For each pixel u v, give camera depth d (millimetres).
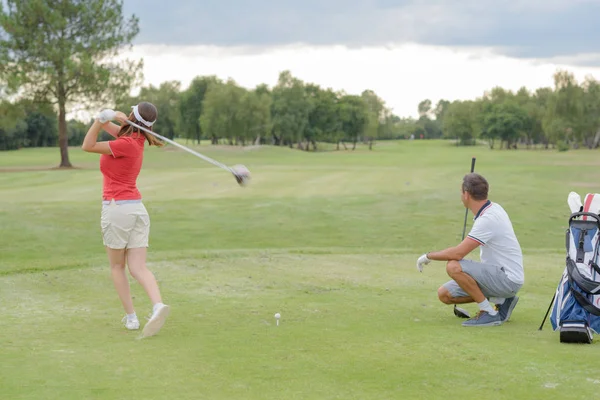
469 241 5395
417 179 27344
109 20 42031
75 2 41625
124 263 5102
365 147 137125
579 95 112438
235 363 3984
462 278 5305
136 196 5055
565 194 21391
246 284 7121
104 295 6422
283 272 7984
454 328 5121
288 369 3863
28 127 98875
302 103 110750
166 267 8195
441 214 17797
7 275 7371
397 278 7684
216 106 96188
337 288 6969
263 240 14562
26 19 40312
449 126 159625
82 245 13273
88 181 27406
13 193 22484
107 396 3348
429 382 3617
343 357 4141
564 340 4582
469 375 3746
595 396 3379
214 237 14734
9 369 3822
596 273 4891
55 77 40688
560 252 10523
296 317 5484
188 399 3311
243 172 5223
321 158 62188
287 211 17922
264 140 124500
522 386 3543
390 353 4246
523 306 6238
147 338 4660
